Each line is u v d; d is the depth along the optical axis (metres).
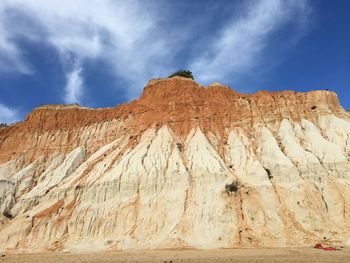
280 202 59.28
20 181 78.94
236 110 77.12
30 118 95.06
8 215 69.75
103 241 58.94
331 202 58.66
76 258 49.44
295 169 62.38
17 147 90.00
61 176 76.12
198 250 52.06
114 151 75.88
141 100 85.56
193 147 70.62
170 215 59.72
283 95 77.69
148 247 55.84
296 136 70.50
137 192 64.31
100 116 89.56
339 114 74.38
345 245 52.50
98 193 65.81
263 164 65.88
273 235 55.16
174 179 64.06
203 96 81.25
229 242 54.41
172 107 79.50
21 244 61.81
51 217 65.06
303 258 42.81
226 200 59.59
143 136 76.38
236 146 70.31
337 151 65.00
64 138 87.75
